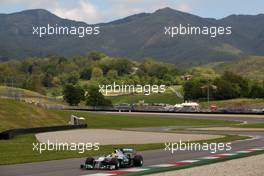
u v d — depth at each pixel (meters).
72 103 190.88
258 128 86.38
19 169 27.95
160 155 37.66
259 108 175.38
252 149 43.47
